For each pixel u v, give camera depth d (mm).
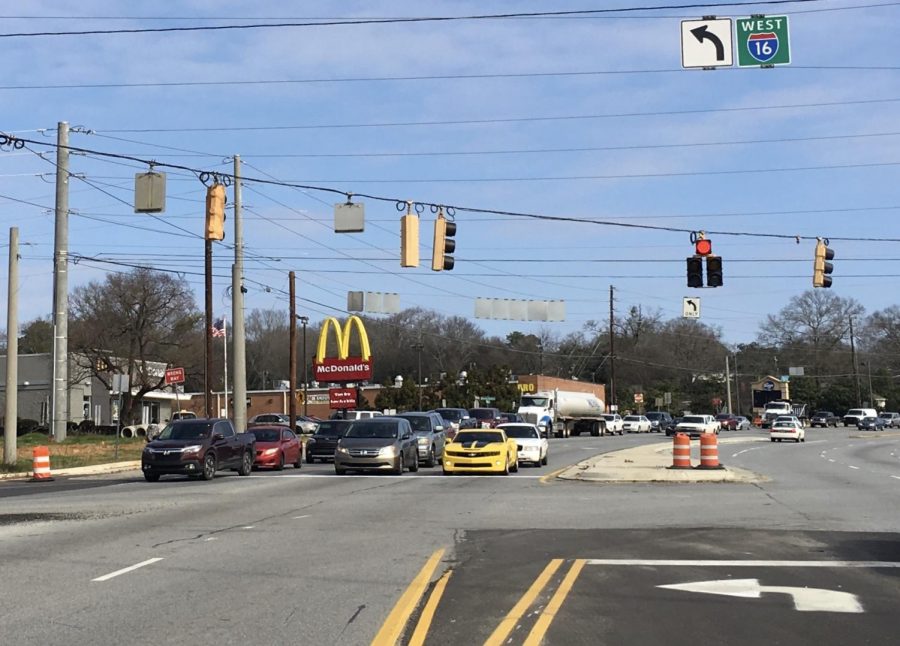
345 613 8641
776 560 11625
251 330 134000
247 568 11102
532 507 18109
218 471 28844
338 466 28500
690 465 28812
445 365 127438
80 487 24469
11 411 32531
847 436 74062
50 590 9812
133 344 65062
